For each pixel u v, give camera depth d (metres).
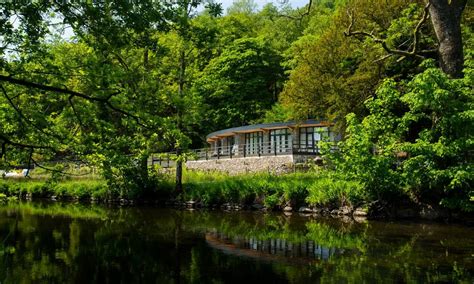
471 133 15.02
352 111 25.89
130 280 8.91
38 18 7.42
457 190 15.82
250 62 51.84
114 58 9.14
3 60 7.95
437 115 16.03
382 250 11.30
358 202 18.70
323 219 18.20
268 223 17.53
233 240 13.55
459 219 16.42
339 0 43.16
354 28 26.28
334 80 26.34
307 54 29.03
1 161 10.42
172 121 8.87
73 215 21.58
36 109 9.19
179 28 8.93
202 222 18.28
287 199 21.83
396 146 16.34
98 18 7.49
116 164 11.13
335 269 9.37
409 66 25.22
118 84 8.48
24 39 7.90
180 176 27.86
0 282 8.88
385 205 17.95
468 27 24.45
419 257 10.34
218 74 51.25
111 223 18.20
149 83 8.67
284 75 54.97
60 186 32.34
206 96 49.50
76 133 9.91
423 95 15.20
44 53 8.25
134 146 10.36
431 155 15.56
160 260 10.74
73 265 10.37
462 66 17.56
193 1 8.76
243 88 52.09
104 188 29.80
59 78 8.22
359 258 10.40
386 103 17.08
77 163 11.64
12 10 7.22
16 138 9.55
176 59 24.14
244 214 21.22
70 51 9.91
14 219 19.67
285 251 11.57
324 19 46.38
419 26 18.66
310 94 28.23
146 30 8.29
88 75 7.80
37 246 12.81
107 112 8.99
